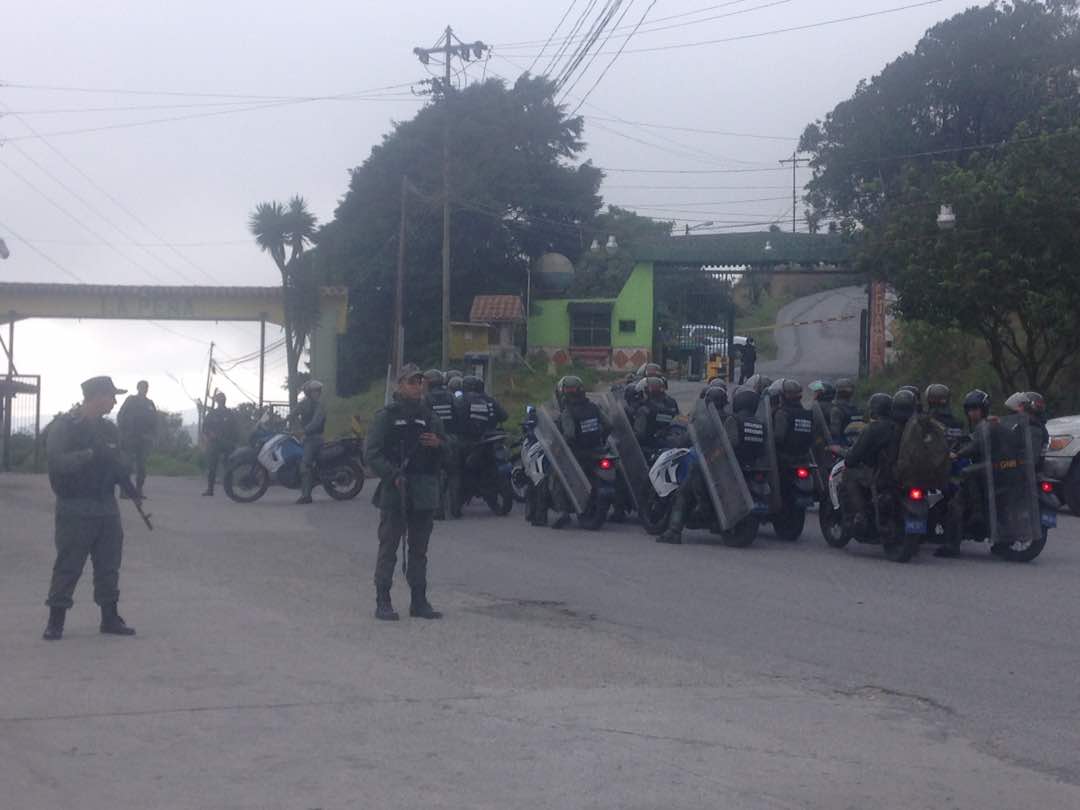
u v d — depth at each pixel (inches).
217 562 522.9
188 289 1541.6
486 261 1998.0
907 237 1180.5
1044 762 263.0
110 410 368.2
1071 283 1099.9
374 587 463.2
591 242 2164.1
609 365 1916.8
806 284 3267.7
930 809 233.0
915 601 444.1
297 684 315.9
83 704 294.7
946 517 552.1
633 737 274.1
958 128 2090.3
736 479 566.9
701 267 1861.5
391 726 279.7
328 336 1734.7
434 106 2015.3
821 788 243.1
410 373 400.2
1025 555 543.8
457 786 240.4
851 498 551.2
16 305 1496.1
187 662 338.0
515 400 1654.8
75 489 363.3
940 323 1182.9
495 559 541.0
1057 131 1148.5
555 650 359.9
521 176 1996.8
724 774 250.4
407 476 399.2
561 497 648.4
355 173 2053.4
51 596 363.3
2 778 241.8
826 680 329.7
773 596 453.1
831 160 2164.1
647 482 630.5
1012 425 542.3
